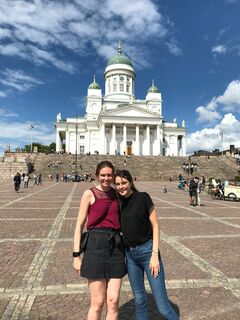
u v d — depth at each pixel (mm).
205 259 9352
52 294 6777
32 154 77750
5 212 19109
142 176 69312
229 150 99000
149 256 4824
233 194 29422
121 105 107375
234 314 5961
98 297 4586
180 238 12078
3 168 66312
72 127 112938
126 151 101625
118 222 4828
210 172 72562
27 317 5770
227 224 15461
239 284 7414
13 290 6973
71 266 8648
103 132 100250
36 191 37656
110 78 120750
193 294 6844
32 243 11242
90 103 114062
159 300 4730
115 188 4898
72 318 5766
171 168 74562
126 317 5898
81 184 54688
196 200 24422
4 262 8992
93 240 4648
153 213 4879
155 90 120625
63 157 77562
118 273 4633
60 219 16531
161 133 104938
